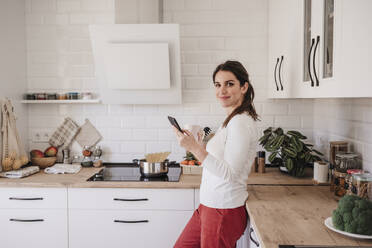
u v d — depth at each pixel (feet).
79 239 7.98
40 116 10.06
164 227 7.88
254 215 5.30
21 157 8.91
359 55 3.91
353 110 6.91
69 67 9.95
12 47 9.29
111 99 9.46
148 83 8.93
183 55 9.73
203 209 6.07
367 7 3.71
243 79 5.98
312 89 5.64
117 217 7.92
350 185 5.59
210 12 9.61
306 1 6.10
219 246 5.87
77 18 9.84
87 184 7.82
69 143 10.03
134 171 9.07
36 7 9.87
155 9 8.72
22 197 7.97
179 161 9.95
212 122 9.80
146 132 9.95
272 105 9.69
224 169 5.45
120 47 8.49
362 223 4.24
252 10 9.56
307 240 4.24
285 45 7.49
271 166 9.47
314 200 6.20
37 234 8.02
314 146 9.50
